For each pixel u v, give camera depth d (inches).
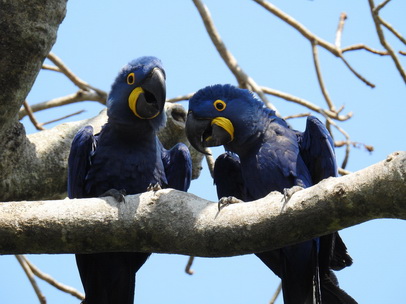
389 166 280.4
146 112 442.9
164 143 546.0
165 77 456.1
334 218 294.5
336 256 445.4
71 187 451.8
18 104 414.3
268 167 446.0
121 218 328.8
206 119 466.6
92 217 329.4
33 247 332.8
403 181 275.7
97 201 335.0
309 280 431.8
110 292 441.1
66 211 330.6
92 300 436.5
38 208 332.8
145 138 451.8
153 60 457.7
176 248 326.3
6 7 397.1
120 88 453.1
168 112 545.6
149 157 452.4
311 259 428.5
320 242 427.5
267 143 450.6
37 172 490.0
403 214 281.4
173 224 323.9
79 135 451.5
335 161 443.8
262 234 307.7
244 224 309.6
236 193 486.9
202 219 319.6
